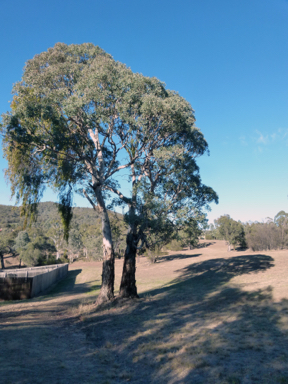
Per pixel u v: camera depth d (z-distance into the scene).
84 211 153.25
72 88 14.39
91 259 81.06
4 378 5.11
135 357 7.05
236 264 26.77
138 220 15.15
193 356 6.45
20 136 12.47
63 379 5.52
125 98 12.95
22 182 14.01
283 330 7.24
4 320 12.11
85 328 11.09
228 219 62.88
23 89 13.45
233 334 7.58
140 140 15.29
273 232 48.91
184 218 15.10
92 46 15.51
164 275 30.66
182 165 15.53
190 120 14.91
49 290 30.80
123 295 16.03
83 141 14.95
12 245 77.38
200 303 12.86
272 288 12.72
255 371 5.20
